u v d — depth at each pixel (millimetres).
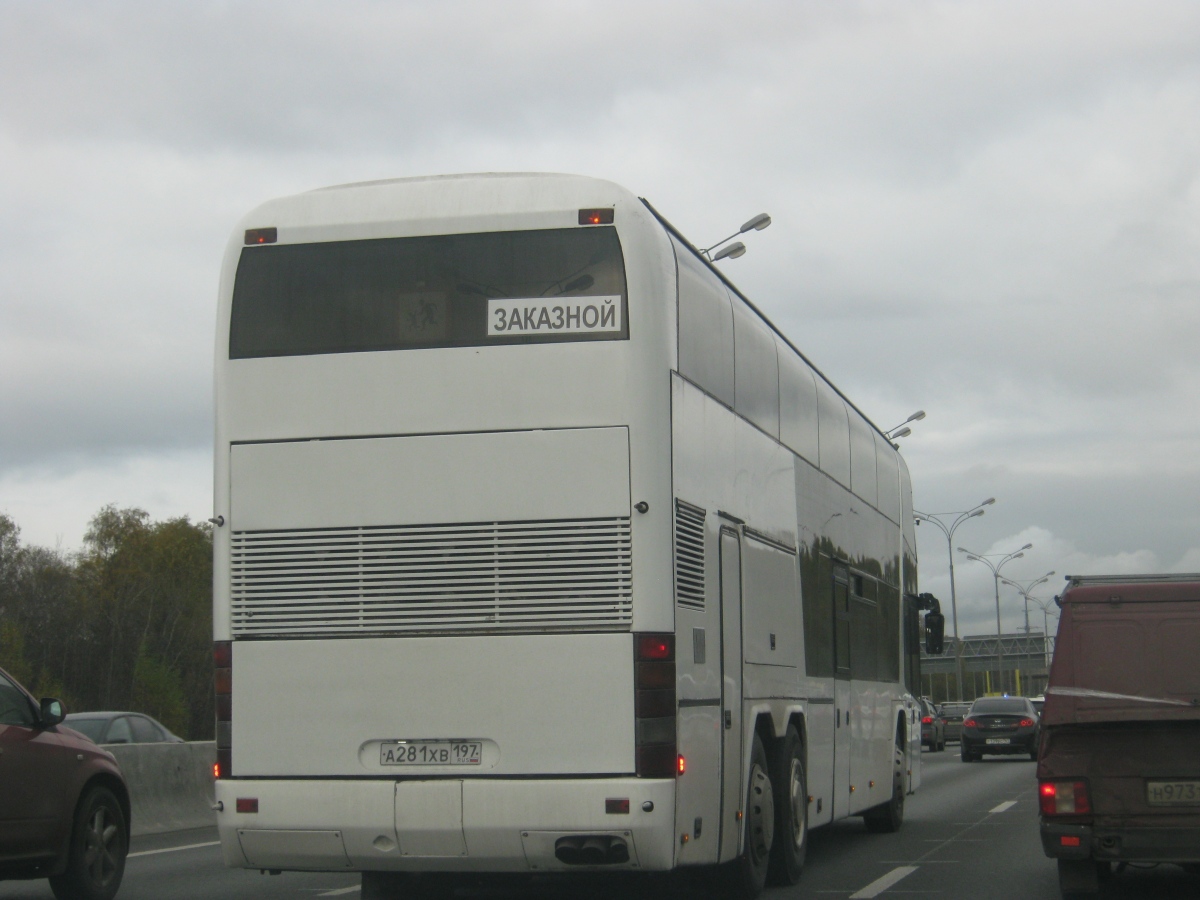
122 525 118062
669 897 11117
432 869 8406
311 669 8586
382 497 8617
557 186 8805
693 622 8812
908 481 19391
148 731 22312
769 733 10766
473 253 8766
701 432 9328
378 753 8461
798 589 12047
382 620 8539
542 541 8430
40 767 10367
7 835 9961
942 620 18922
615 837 8125
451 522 8523
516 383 8570
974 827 17688
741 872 10211
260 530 8750
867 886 11633
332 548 8648
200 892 11930
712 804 9047
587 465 8438
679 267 9188
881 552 16625
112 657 87562
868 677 15266
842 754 13602
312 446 8750
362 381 8734
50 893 12031
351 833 8391
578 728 8266
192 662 90000
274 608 8680
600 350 8531
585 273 8633
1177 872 12531
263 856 8578
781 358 12102
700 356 9477
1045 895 11102
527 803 8211
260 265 9016
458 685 8406
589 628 8336
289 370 8844
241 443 8852
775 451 11570
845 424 14883
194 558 116000
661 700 8266
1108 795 9422
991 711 39938
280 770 8562
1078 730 9523
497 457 8523
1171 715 9375
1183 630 9828
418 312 8758
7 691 10547
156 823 18578
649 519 8367
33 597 91438
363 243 8906
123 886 12398
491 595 8438
